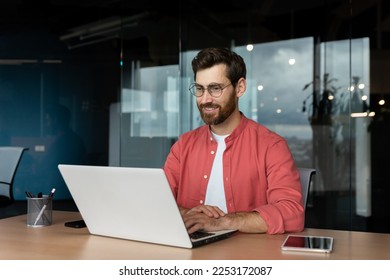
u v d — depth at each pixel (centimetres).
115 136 608
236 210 184
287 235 151
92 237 148
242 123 187
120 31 599
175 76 557
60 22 610
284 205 158
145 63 567
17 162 382
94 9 605
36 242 141
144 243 139
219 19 536
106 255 126
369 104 481
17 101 608
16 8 605
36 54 610
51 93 612
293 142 510
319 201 505
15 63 608
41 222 167
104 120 611
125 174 130
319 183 503
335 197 499
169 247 134
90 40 609
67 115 614
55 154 614
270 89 516
